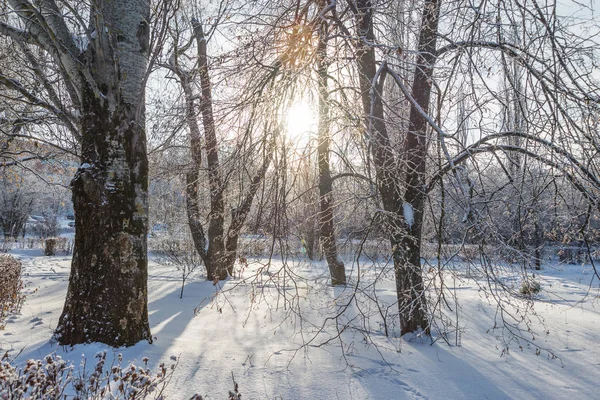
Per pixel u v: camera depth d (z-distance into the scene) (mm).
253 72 5426
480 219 4648
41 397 2771
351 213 6113
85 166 5355
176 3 6250
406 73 6891
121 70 5539
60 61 5418
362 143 4594
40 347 5191
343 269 10703
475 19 4082
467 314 8453
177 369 4645
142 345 5289
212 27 5629
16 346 5348
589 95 4129
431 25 5898
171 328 6699
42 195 27531
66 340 5184
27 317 7207
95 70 5371
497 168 5496
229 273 12641
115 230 5281
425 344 6043
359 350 5641
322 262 13617
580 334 6930
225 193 6094
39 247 26828
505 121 4422
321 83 5090
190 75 6254
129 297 5289
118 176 5363
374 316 7820
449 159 4047
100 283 5207
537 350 5672
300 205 6305
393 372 4832
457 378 4746
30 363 2904
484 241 4965
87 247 5297
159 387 4129
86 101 5480
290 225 5492
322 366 4934
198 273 14781
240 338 6098
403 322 6359
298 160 4973
